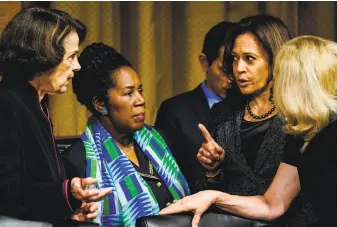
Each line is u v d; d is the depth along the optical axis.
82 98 4.66
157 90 7.19
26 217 3.96
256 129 4.57
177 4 7.18
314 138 4.04
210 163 4.56
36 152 3.97
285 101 4.07
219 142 4.66
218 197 4.34
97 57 4.59
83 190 3.85
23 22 4.05
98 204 4.47
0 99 3.91
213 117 4.80
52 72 4.08
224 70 4.81
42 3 6.85
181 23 7.20
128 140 4.73
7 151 3.85
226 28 5.62
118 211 4.53
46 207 3.92
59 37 4.04
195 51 7.23
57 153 4.20
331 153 3.97
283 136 4.49
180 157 5.53
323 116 4.00
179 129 5.55
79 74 4.60
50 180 4.01
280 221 4.46
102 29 7.04
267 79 4.54
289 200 4.36
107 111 4.62
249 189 4.52
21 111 3.95
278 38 4.53
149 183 4.66
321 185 4.00
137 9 7.06
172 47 7.20
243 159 4.55
